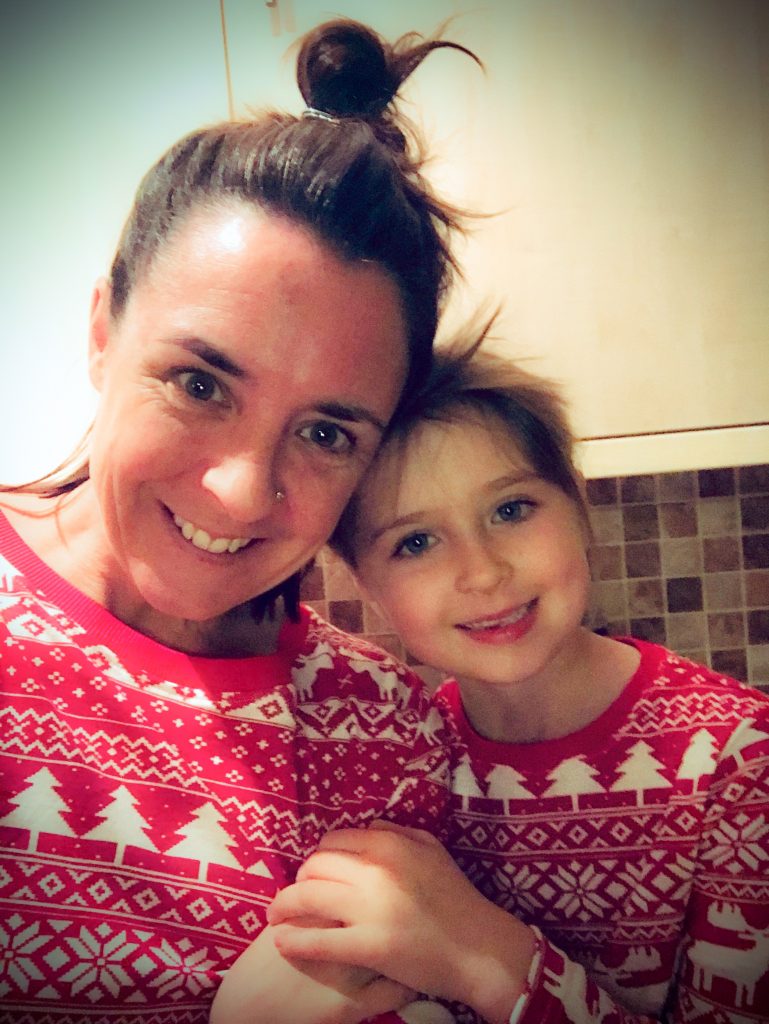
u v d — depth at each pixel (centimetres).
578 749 71
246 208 48
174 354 48
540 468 68
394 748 66
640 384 78
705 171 76
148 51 79
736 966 63
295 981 53
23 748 50
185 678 57
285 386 49
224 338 47
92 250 81
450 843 73
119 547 53
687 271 77
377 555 70
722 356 77
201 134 53
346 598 106
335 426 54
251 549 55
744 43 74
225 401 50
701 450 78
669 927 68
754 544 109
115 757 53
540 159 76
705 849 67
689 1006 65
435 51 75
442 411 67
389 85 64
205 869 53
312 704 64
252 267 47
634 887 68
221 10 77
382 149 55
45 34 79
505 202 76
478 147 76
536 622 68
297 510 54
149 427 49
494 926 58
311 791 60
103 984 49
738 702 70
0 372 83
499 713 75
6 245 81
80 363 83
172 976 51
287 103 77
